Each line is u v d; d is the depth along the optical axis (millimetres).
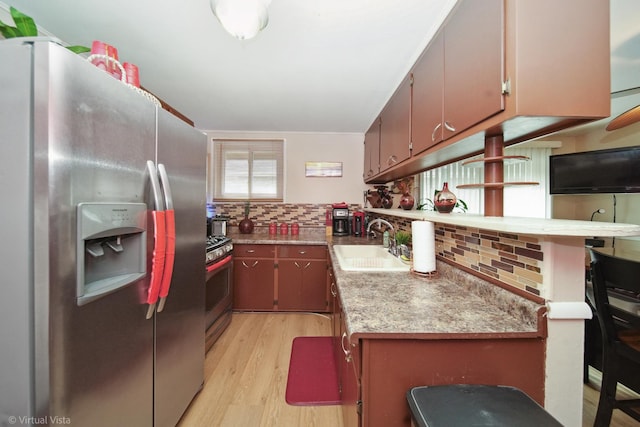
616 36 1189
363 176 3275
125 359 911
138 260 969
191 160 1385
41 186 644
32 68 646
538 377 809
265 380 1704
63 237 680
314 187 3301
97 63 1013
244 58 1606
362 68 1714
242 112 2590
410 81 1514
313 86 1992
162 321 1131
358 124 2947
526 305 846
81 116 724
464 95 948
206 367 1840
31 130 647
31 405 660
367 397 790
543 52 703
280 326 2480
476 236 1170
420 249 1395
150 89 2061
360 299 1043
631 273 1103
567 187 2066
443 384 795
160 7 1187
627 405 1206
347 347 1004
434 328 802
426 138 1290
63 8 1195
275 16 1227
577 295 814
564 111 704
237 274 2777
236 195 3311
